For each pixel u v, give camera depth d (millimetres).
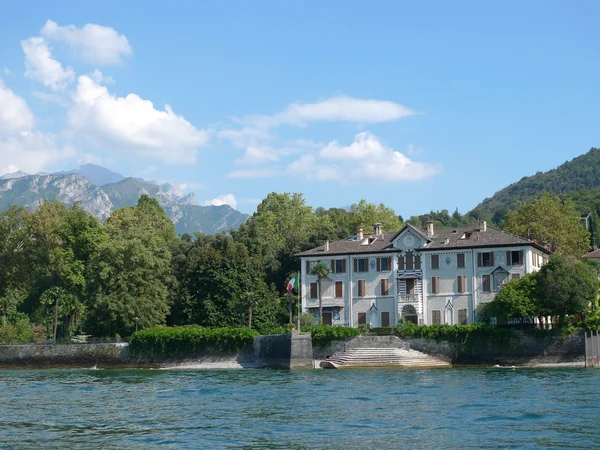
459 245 102750
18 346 102188
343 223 157875
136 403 54562
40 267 120000
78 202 125688
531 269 100438
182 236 164625
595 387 60062
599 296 92062
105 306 105688
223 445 37250
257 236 140500
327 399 55312
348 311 108125
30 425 44188
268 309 115938
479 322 96250
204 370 92438
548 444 36312
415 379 71438
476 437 38375
